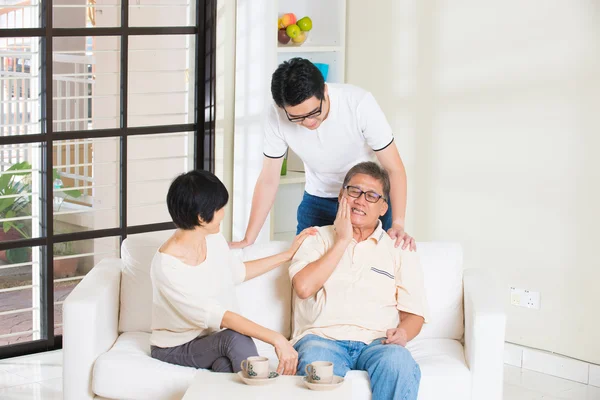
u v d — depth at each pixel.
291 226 4.45
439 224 4.11
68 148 5.65
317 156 3.00
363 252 2.77
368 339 2.66
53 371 3.64
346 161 3.02
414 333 2.71
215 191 2.53
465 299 2.85
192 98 4.27
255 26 4.05
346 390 2.22
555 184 3.68
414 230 4.22
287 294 2.92
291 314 2.93
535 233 3.76
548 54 3.64
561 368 3.71
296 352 2.49
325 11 4.41
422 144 4.14
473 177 3.96
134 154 5.38
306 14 4.48
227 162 4.29
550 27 3.62
